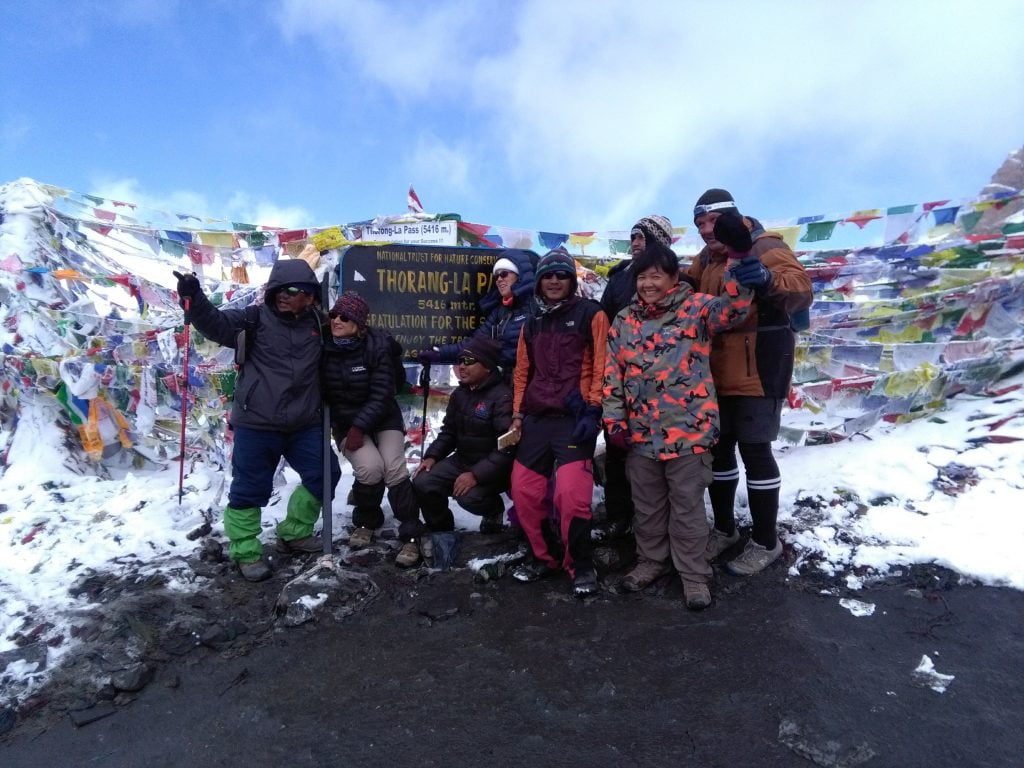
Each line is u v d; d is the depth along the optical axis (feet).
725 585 12.28
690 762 8.28
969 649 10.19
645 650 10.53
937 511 13.55
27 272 18.48
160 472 17.84
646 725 8.93
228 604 11.93
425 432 16.01
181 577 12.57
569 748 8.58
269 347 12.86
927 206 18.45
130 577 12.46
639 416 11.78
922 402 17.58
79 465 17.35
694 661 10.20
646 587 12.39
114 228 18.10
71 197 19.35
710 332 11.53
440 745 8.71
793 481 15.20
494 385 13.70
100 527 14.21
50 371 17.76
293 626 11.34
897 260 18.72
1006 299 18.58
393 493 13.62
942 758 8.16
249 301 16.98
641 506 12.22
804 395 18.74
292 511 13.41
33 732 9.04
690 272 13.29
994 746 8.32
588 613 11.66
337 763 8.46
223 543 13.84
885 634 10.66
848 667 9.89
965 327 18.76
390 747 8.70
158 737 8.95
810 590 11.98
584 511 12.03
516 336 14.66
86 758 8.62
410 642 10.95
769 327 11.95
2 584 12.10
